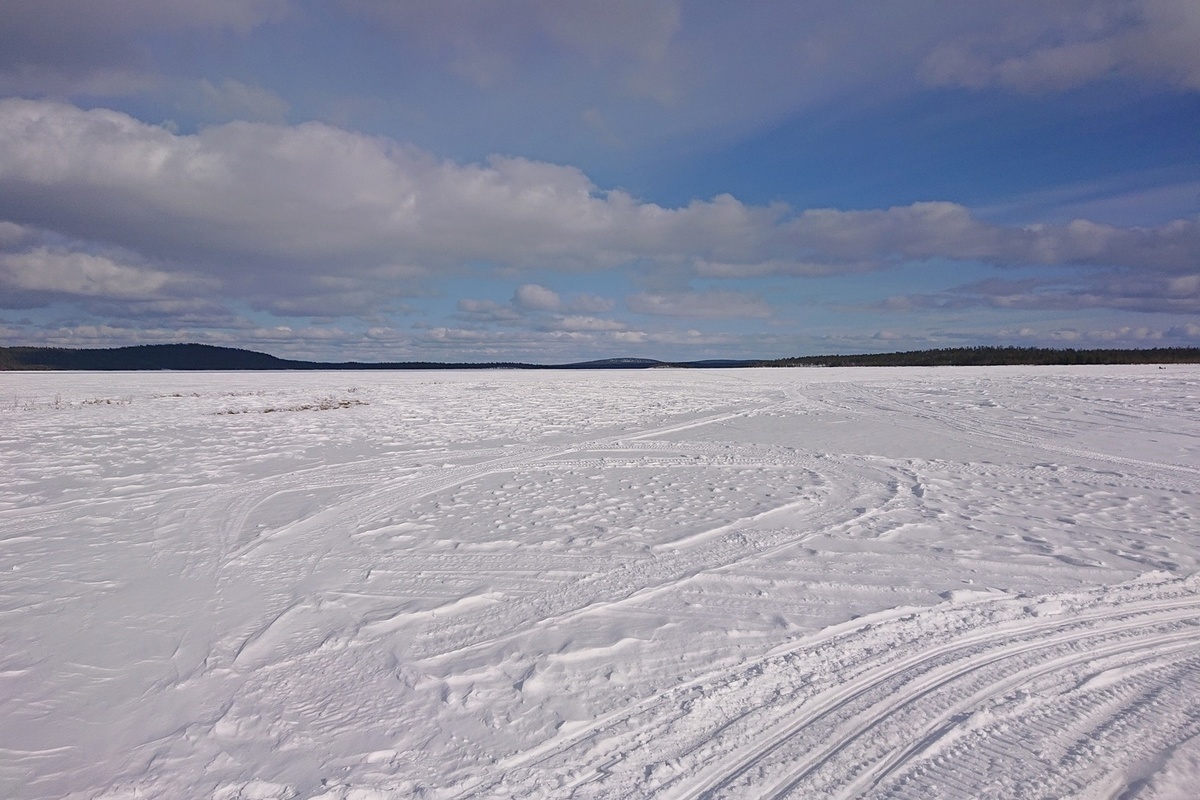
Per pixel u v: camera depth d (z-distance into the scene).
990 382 26.83
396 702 3.71
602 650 4.23
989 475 9.80
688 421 16.89
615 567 5.83
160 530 7.37
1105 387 22.36
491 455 12.09
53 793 3.03
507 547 6.48
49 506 8.55
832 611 4.80
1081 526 7.01
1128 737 3.22
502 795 2.91
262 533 7.20
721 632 4.47
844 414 17.55
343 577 5.73
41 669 4.20
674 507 8.03
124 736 3.47
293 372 67.19
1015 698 3.60
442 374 58.38
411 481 9.85
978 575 5.52
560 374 53.66
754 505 8.09
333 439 14.41
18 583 5.73
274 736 3.43
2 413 20.41
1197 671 3.90
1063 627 4.51
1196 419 14.80
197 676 4.07
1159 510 7.68
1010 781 2.91
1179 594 5.08
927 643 4.27
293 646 4.44
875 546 6.36
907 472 10.09
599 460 11.48
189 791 3.02
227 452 12.70
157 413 20.28
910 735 3.27
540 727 3.41
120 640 4.60
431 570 5.86
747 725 3.38
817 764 3.06
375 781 3.03
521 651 4.25
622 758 3.14
